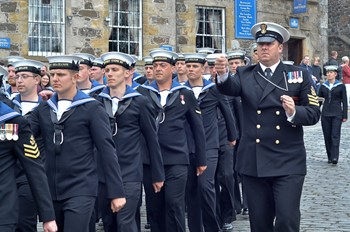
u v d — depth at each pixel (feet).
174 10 96.99
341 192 50.08
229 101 44.19
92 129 26.45
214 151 38.34
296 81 27.89
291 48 115.75
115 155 26.71
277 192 27.20
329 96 64.39
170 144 34.12
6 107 22.40
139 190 30.83
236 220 42.91
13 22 85.40
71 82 26.73
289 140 27.53
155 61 35.14
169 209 33.60
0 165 22.07
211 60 43.73
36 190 22.65
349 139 80.18
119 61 31.53
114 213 30.55
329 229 38.47
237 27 103.35
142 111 31.32
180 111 34.73
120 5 93.15
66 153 26.23
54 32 88.28
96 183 26.58
